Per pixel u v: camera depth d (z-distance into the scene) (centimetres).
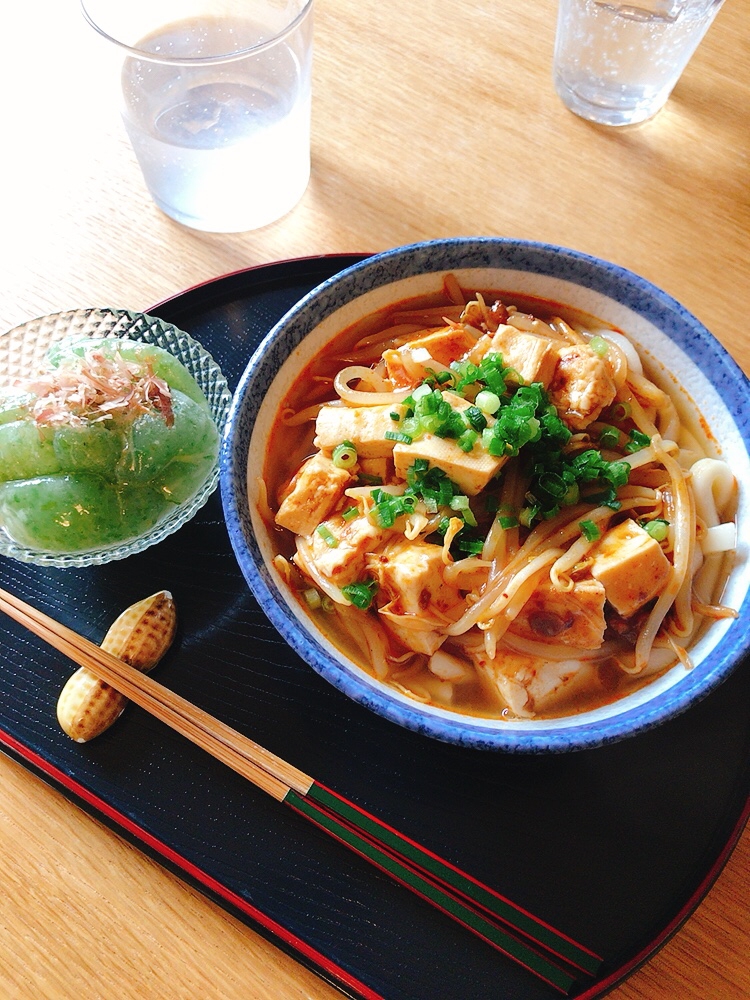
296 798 25
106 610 29
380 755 26
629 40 37
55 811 26
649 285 28
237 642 28
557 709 26
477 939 24
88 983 24
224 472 25
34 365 33
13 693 27
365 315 30
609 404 28
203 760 26
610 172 39
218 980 24
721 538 27
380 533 27
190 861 25
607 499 28
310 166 39
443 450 26
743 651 23
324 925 24
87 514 28
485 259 29
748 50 42
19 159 40
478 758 26
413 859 25
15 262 37
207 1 38
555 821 25
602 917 24
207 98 35
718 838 25
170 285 36
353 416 28
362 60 42
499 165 39
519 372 28
